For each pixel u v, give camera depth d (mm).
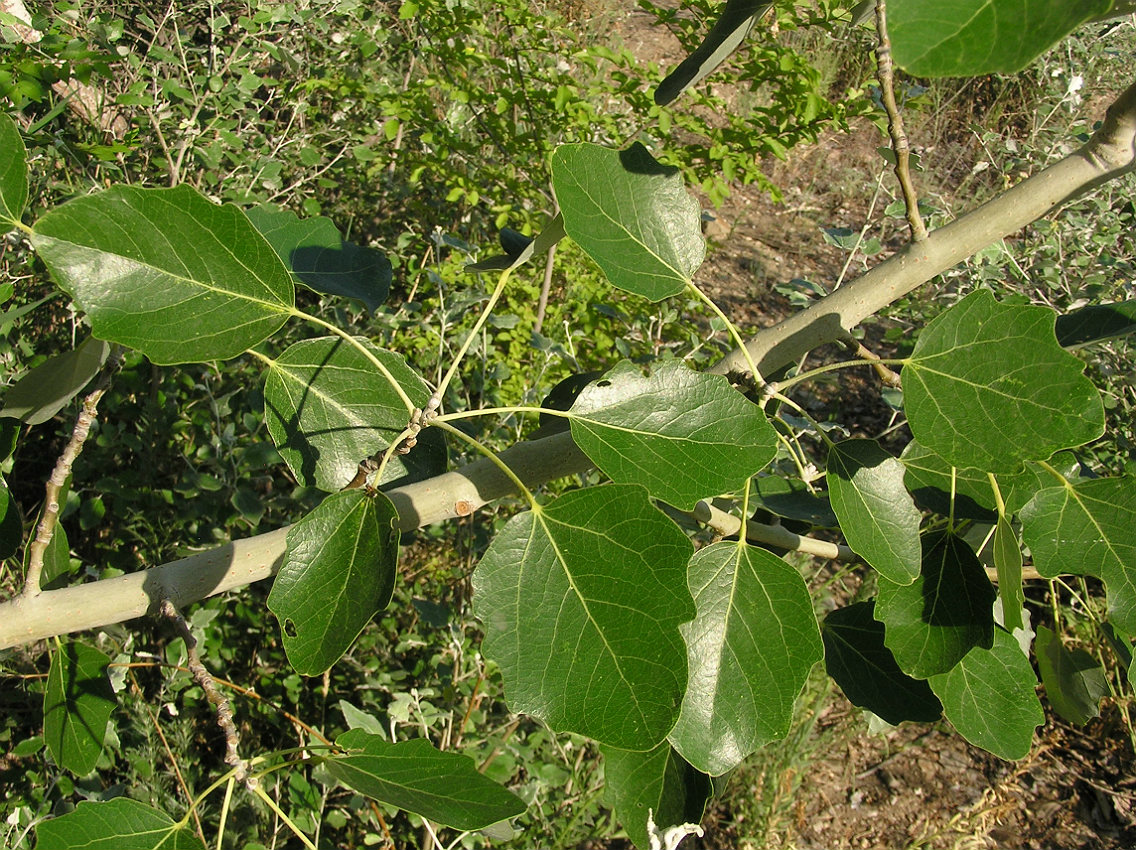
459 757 269
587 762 881
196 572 324
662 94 347
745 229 1971
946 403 274
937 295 1173
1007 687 326
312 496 832
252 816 803
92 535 989
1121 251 1138
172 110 1050
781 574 292
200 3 1084
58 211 249
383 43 1362
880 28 275
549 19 1077
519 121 1212
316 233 378
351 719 625
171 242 262
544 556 264
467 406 926
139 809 262
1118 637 360
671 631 253
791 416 535
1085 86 1474
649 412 282
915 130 2051
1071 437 257
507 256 356
